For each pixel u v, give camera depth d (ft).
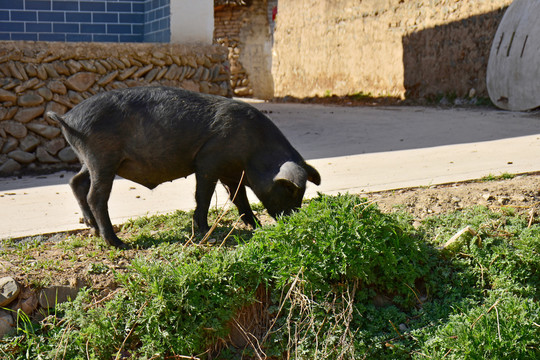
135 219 20.95
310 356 15.01
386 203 20.90
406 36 61.11
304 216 16.52
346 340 15.06
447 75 56.18
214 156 17.74
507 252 16.99
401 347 15.12
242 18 88.33
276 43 86.22
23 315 15.17
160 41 35.12
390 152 30.55
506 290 16.25
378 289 16.60
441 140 33.22
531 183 22.20
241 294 15.69
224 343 15.56
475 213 19.54
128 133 17.80
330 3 73.36
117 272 16.22
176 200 23.53
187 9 34.37
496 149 29.14
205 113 17.81
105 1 35.01
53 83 31.68
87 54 32.22
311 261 15.92
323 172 26.50
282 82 85.30
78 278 16.10
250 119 17.81
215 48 35.24
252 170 17.70
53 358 14.55
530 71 44.04
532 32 44.45
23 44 31.17
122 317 15.20
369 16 66.64
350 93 70.74
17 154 31.30
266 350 15.43
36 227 20.33
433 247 17.63
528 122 37.88
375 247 16.12
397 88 62.90
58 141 32.07
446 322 15.65
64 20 34.30
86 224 19.33
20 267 16.58
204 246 17.67
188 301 15.19
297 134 38.45
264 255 16.39
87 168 19.10
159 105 17.84
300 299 15.46
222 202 22.77
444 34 56.24
